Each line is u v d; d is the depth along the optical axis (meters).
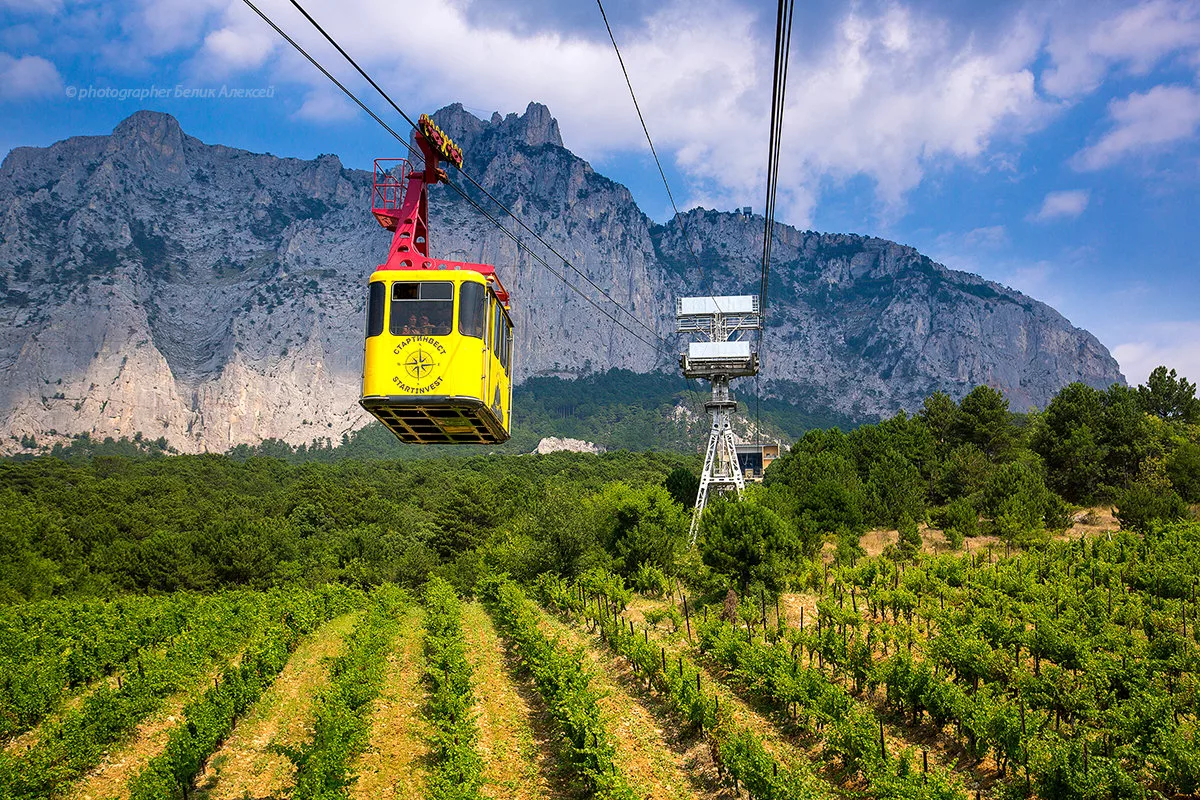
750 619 43.72
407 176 25.89
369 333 23.66
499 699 36.56
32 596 71.94
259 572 87.25
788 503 67.25
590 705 30.16
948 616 39.81
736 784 26.73
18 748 33.22
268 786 27.55
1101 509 72.94
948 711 29.19
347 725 28.20
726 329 80.88
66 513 105.38
